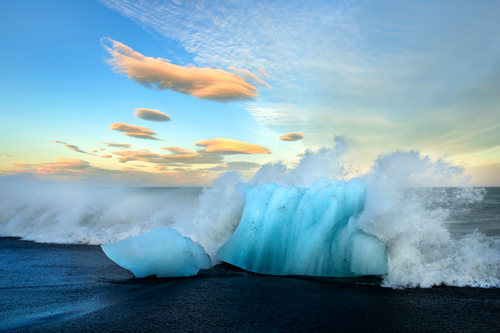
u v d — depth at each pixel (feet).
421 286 12.13
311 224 15.92
